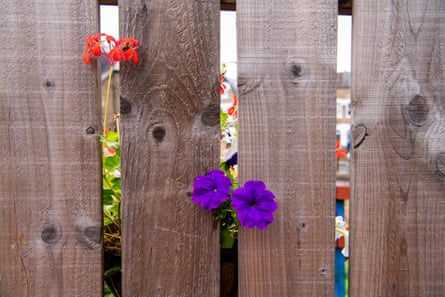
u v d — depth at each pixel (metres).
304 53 0.99
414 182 1.02
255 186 0.96
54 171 0.98
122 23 0.97
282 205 1.01
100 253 1.00
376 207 1.02
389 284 1.04
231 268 1.10
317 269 1.02
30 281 0.99
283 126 1.00
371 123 1.01
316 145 1.00
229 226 1.07
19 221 0.98
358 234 1.03
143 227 1.00
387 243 1.03
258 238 1.02
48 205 0.98
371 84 1.01
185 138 0.99
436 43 1.01
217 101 0.99
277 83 0.99
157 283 1.01
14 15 0.96
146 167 0.99
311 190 1.01
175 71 0.98
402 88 1.01
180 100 0.99
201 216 1.00
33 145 0.97
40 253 0.99
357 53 1.00
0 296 0.99
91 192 0.99
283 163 1.00
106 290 1.45
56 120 0.97
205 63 0.99
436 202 1.03
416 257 1.04
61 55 0.97
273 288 1.02
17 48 0.96
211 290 1.02
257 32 0.98
